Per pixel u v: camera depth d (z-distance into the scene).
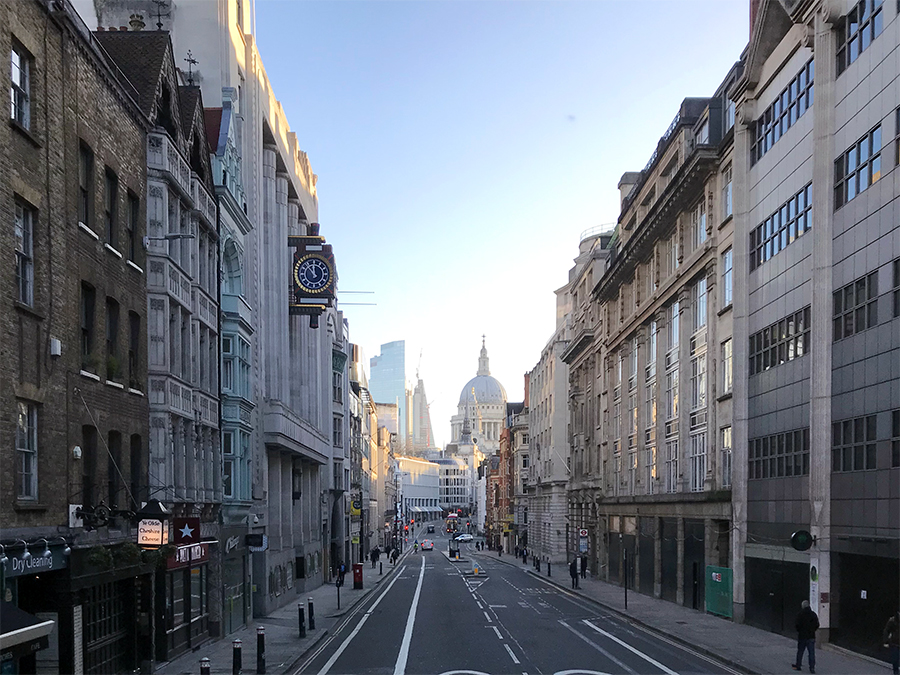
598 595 47.75
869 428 24.52
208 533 28.39
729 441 36.47
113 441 20.80
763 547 31.77
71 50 18.42
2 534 14.77
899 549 22.55
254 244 38.22
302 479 52.50
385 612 38.97
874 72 24.61
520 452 116.12
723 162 37.56
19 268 16.09
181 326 25.86
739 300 35.00
